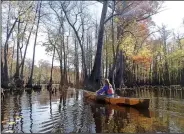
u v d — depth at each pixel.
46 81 54.22
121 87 28.98
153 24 22.14
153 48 23.05
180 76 18.91
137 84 36.09
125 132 6.48
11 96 17.83
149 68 32.41
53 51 37.94
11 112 9.82
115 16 23.28
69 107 11.24
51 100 14.70
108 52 32.75
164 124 7.19
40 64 54.53
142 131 6.51
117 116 8.70
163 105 11.02
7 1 25.25
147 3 21.27
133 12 22.77
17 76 28.39
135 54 27.12
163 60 19.56
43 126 7.27
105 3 22.42
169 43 14.80
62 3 29.16
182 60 12.91
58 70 56.94
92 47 42.16
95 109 10.49
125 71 34.97
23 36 29.09
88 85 21.03
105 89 13.40
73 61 45.91
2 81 23.88
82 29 34.88
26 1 26.58
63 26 35.78
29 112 9.83
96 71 21.08
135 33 24.08
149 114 8.88
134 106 10.80
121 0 22.83
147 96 16.17
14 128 7.06
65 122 7.79
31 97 16.94
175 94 16.30
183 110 9.49
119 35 24.08
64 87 33.03
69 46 43.59
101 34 21.84
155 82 28.77
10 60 40.78
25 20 27.58
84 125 7.35
